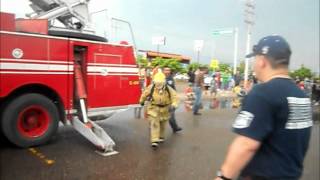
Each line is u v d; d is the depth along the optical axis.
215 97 24.06
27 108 7.25
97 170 6.22
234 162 2.31
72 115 7.95
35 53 7.22
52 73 7.51
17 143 7.18
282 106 2.29
